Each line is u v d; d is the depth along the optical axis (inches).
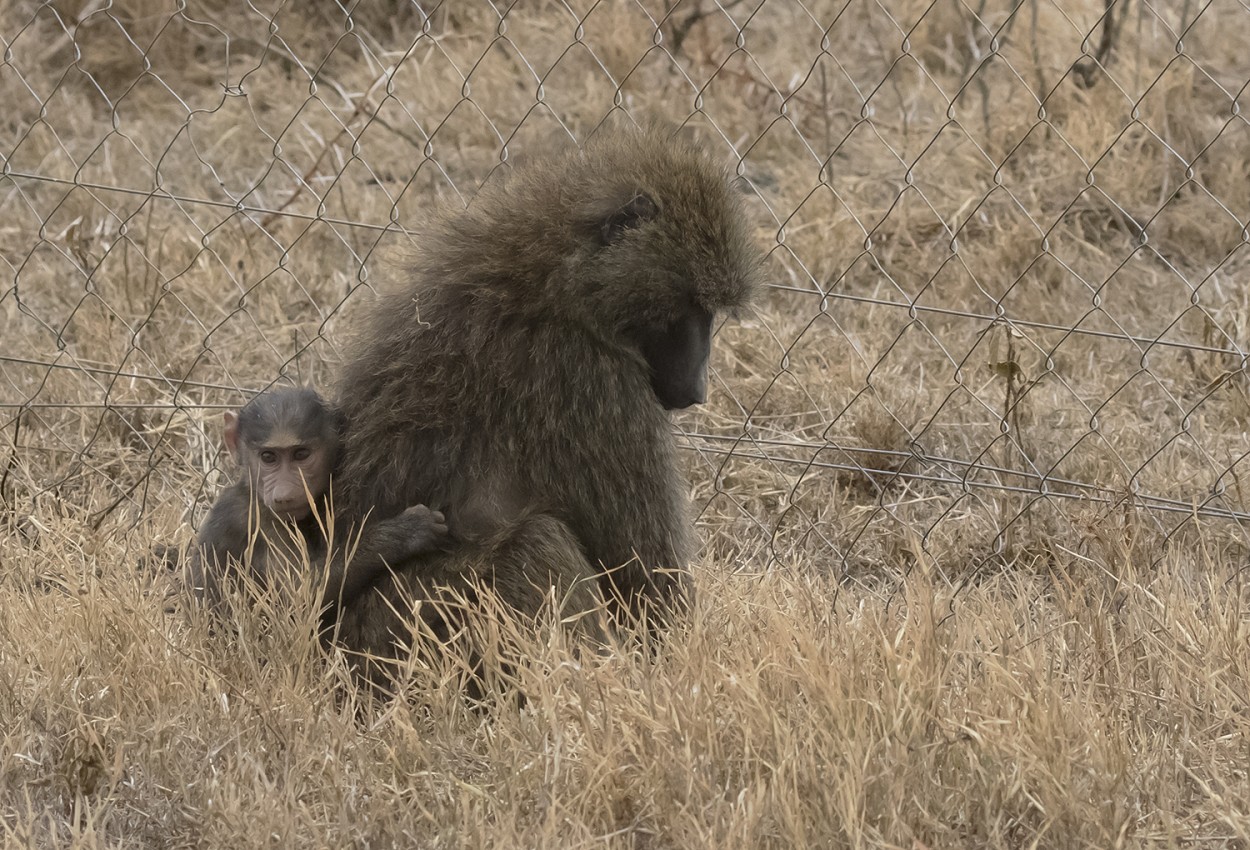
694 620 291.3
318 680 281.0
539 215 287.7
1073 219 556.1
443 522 277.7
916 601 297.3
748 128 629.9
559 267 283.0
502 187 300.7
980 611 313.3
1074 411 433.4
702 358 295.0
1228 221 538.9
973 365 463.2
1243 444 408.5
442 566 280.7
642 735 250.8
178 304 500.7
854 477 416.2
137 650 285.4
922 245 544.7
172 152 641.0
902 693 252.7
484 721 266.5
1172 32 564.4
